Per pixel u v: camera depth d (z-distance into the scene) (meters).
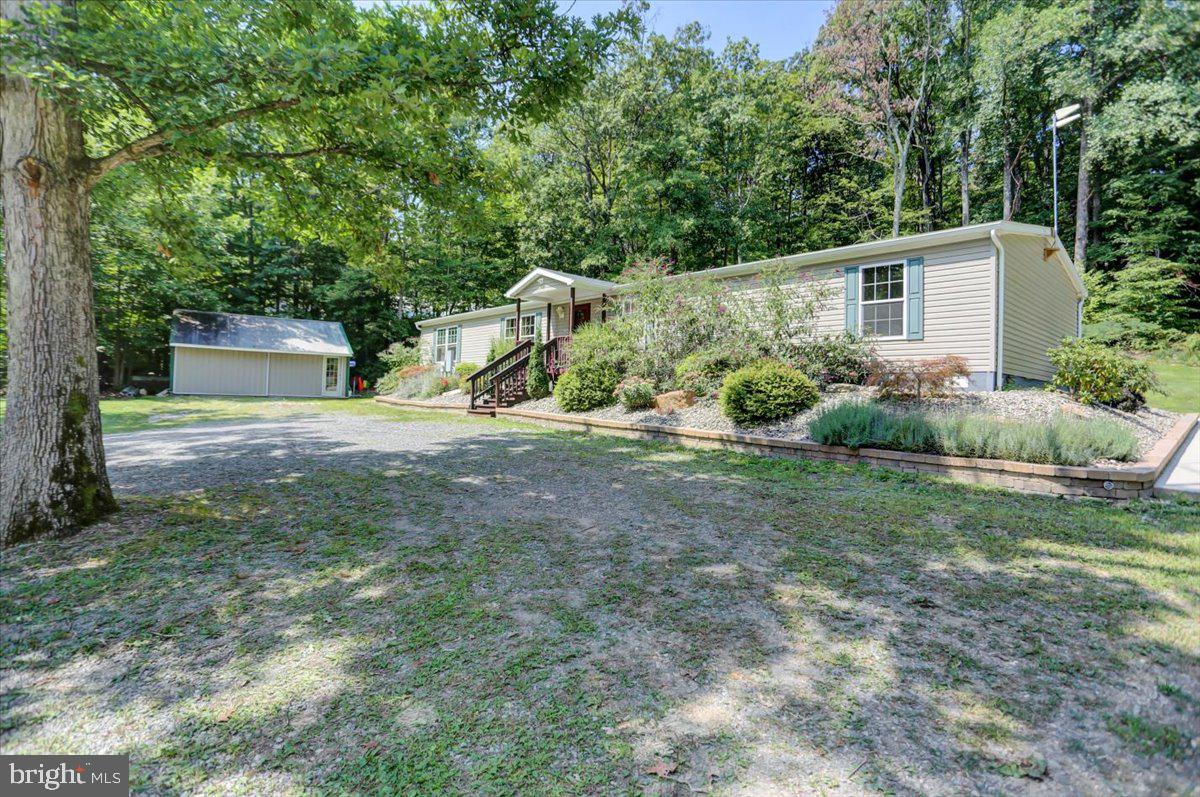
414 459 6.87
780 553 3.66
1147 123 13.68
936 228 23.11
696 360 9.70
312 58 3.76
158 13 4.17
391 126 4.68
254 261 28.09
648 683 2.26
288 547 3.76
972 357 9.09
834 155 25.19
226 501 4.78
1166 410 9.63
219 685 2.27
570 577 3.31
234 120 4.42
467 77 4.55
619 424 9.20
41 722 2.04
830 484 5.59
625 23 4.95
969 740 1.89
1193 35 7.36
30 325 3.80
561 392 11.08
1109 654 2.39
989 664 2.34
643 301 10.62
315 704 2.15
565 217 23.38
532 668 2.37
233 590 3.11
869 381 8.16
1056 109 17.75
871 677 2.27
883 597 2.99
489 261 27.72
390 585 3.20
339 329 26.23
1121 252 17.86
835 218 24.95
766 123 23.42
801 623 2.73
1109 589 3.02
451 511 4.65
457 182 5.98
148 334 22.83
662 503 4.91
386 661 2.44
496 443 8.24
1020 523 4.19
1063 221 21.12
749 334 9.50
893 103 20.44
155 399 18.98
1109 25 12.69
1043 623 2.67
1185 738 1.87
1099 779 1.70
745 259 23.58
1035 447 5.41
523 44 4.83
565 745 1.91
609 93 22.28
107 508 4.19
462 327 21.86
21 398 3.78
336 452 7.37
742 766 1.80
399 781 1.76
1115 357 8.05
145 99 4.13
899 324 9.94
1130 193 17.48
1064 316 12.59
